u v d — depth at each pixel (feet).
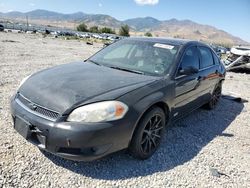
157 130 12.23
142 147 11.44
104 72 12.51
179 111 14.16
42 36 131.23
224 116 19.45
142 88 11.20
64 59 41.19
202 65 16.78
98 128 9.41
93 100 9.84
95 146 9.55
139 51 14.67
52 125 9.43
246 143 14.97
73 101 9.78
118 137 9.96
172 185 10.31
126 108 10.09
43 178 9.78
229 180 11.09
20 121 10.34
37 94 10.52
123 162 11.41
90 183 9.86
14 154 11.01
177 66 13.56
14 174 9.76
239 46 48.39
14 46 54.65
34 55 42.65
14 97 11.53
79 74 11.99
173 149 13.15
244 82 35.73
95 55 15.76
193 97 15.49
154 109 11.48
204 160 12.44
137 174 10.73
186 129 15.97
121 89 10.73
